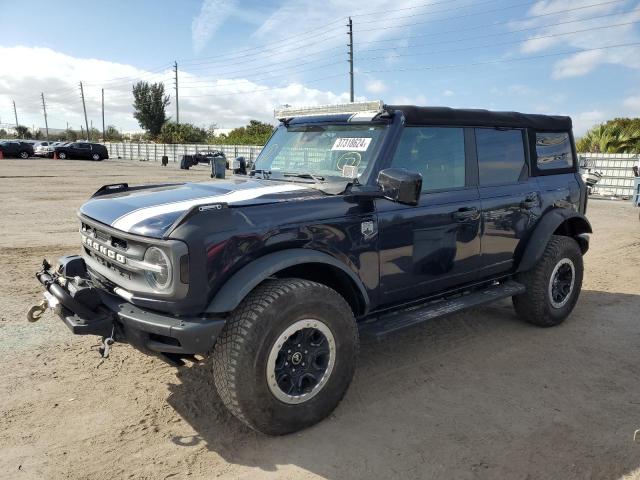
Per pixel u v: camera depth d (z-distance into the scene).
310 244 3.35
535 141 5.08
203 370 4.17
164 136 60.47
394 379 4.11
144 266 3.03
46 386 3.88
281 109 4.71
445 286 4.33
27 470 2.93
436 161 4.15
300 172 4.17
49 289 3.39
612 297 6.35
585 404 3.75
